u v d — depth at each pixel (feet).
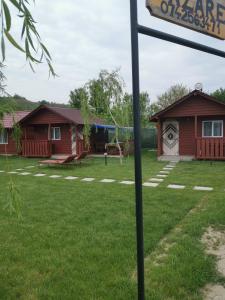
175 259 12.30
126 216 18.47
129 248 13.58
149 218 17.80
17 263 12.35
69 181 32.32
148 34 6.40
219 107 50.70
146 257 12.72
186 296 9.82
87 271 11.53
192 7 7.29
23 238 15.07
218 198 22.81
